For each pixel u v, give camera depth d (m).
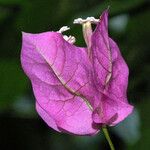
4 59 0.46
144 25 0.47
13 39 0.47
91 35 0.24
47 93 0.25
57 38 0.24
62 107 0.25
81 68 0.25
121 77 0.25
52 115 0.25
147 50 0.48
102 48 0.25
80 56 0.25
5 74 0.45
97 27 0.24
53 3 0.45
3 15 0.47
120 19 0.49
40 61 0.24
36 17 0.46
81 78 0.25
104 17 0.24
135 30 0.48
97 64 0.25
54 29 0.47
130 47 0.48
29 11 0.46
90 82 0.25
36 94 0.25
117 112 0.25
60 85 0.25
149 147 0.45
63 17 0.46
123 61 0.25
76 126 0.25
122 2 0.46
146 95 0.48
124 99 0.25
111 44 0.25
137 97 0.48
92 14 0.45
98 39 0.24
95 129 0.25
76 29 0.45
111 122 0.25
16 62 0.45
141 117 0.46
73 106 0.25
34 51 0.24
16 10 0.46
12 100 0.46
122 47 0.48
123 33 0.48
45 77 0.25
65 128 0.25
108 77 0.25
